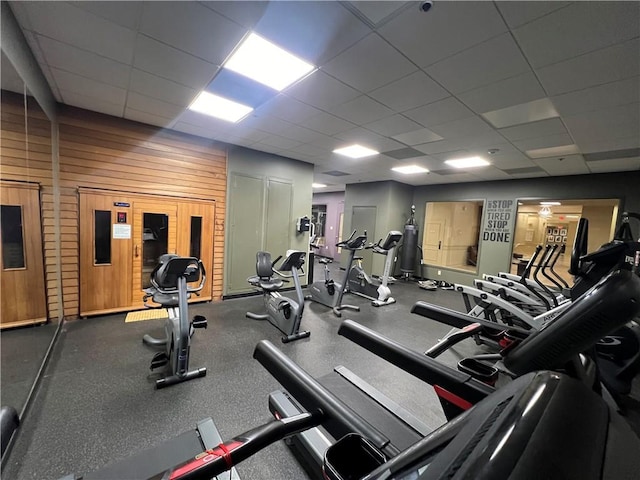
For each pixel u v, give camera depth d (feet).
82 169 11.87
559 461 0.97
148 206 13.51
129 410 6.80
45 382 7.75
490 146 13.74
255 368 8.96
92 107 11.41
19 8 6.02
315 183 30.04
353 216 28.45
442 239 26.16
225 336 11.43
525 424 1.11
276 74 8.36
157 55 7.63
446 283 24.26
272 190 18.02
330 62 7.62
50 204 10.69
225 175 16.08
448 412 3.92
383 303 17.13
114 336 10.76
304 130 13.09
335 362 9.68
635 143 11.87
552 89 8.26
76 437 5.91
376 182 26.32
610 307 2.15
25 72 7.16
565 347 2.37
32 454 5.45
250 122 12.39
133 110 11.60
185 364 8.13
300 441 5.54
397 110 10.36
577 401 1.36
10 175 9.05
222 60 7.77
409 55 7.14
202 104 10.82
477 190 22.86
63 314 11.80
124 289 13.14
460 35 6.33
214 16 6.12
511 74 7.70
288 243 19.17
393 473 1.55
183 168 14.52
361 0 5.50
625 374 7.90
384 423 5.82
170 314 9.41
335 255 35.88
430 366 4.13
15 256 9.51
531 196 20.01
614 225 17.49
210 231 15.67
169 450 5.38
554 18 5.66
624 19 5.55
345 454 2.58
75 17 6.27
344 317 14.61
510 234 20.99
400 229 26.50
